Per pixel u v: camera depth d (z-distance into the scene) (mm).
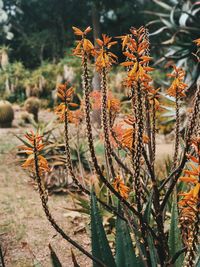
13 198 4996
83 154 5500
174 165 1903
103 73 1597
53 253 1671
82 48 1507
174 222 1787
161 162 4797
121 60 15750
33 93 17297
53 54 25562
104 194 3775
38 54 25406
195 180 1227
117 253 1718
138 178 1496
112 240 3436
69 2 25312
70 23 26266
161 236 1681
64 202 4914
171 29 8539
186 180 1232
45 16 25844
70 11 25688
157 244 1688
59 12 25594
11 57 24516
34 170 1523
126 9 23719
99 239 1684
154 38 21953
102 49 1511
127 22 24094
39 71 18141
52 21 26016
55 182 5332
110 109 1965
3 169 6180
